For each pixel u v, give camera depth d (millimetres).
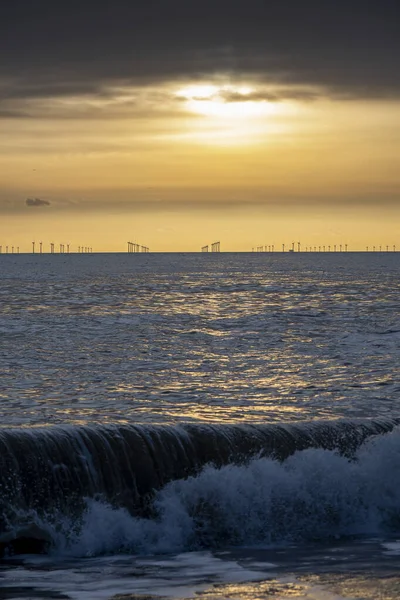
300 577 21531
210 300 133875
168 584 21000
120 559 23984
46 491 25656
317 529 27422
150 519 26406
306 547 25375
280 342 75500
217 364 61812
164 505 26656
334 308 115312
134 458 27172
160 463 27422
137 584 21031
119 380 54281
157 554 24719
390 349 70000
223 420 41656
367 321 95188
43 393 49094
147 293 153250
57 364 61000
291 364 61812
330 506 28000
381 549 24906
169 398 48062
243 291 161625
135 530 25953
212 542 26172
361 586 20594
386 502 28438
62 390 50219
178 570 22484
